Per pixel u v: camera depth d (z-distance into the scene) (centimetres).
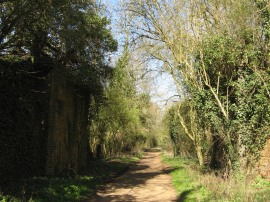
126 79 2584
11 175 1162
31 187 1068
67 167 1531
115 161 2811
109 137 3003
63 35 1163
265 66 1389
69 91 1581
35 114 1339
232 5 1405
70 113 1597
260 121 1360
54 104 1421
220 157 1727
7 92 1176
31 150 1301
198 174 1558
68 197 1118
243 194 982
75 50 1391
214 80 1530
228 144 1423
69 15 1106
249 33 1388
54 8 1025
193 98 1612
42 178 1262
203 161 2102
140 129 4156
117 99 2581
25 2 947
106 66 1709
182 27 1755
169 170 2275
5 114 1158
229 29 1430
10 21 995
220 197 1038
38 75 1397
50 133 1393
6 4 971
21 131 1241
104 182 1652
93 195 1291
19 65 1241
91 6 1316
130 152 3859
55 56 1407
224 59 1442
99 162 2339
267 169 1270
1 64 1155
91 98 2127
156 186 1562
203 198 1092
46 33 1194
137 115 3588
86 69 1548
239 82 1410
